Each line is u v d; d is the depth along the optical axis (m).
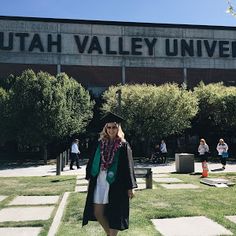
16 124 31.94
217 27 49.84
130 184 4.94
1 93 32.88
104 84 46.97
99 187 4.99
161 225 7.15
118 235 6.44
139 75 47.75
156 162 29.11
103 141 5.13
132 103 32.72
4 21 45.47
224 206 8.95
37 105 31.20
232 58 49.91
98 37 47.41
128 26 48.06
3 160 35.53
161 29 48.72
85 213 5.03
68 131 33.50
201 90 39.72
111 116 5.16
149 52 48.06
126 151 5.04
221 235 6.38
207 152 17.06
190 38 49.25
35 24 46.06
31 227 7.26
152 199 10.02
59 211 8.65
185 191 11.62
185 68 48.66
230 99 36.88
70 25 46.88
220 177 16.36
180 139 44.22
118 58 47.50
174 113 32.78
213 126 40.78
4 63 44.94
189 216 7.88
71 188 12.91
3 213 8.59
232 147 42.19
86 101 35.47
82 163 29.78
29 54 45.56
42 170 24.39
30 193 11.80
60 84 33.22
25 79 32.12
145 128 32.97
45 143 32.00
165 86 34.84
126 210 4.96
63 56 46.31
